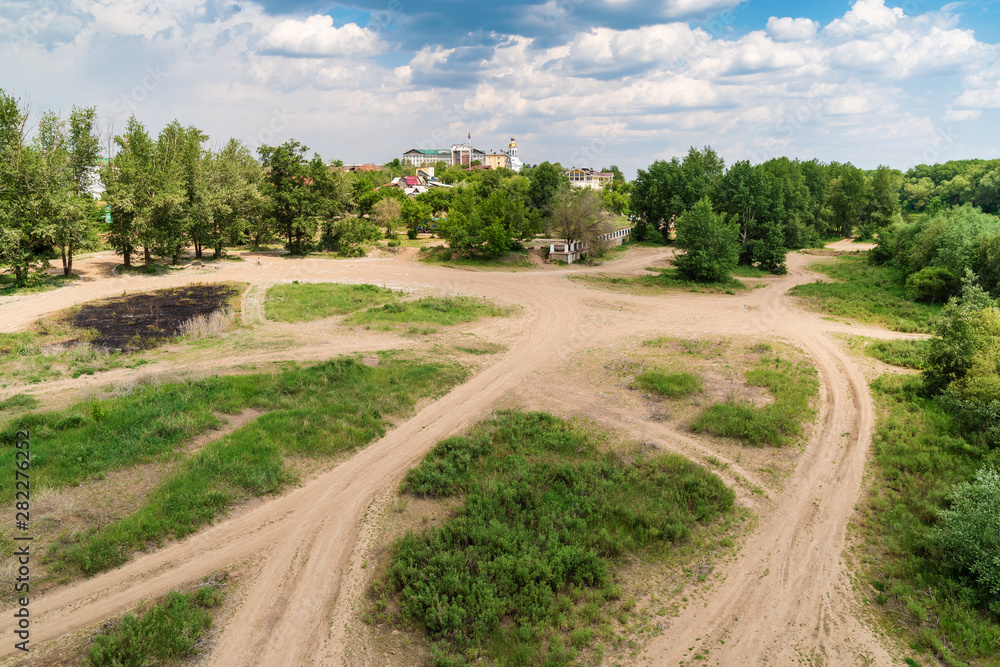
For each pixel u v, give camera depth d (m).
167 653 11.09
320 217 70.06
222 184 63.34
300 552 14.77
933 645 11.48
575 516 15.98
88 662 10.72
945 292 42.91
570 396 25.91
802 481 18.23
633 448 20.66
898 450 19.81
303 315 39.72
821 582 13.59
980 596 12.60
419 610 12.33
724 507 16.59
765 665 11.13
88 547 14.10
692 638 11.87
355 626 12.17
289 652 11.41
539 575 13.39
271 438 20.58
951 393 22.22
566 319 39.97
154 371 27.53
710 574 13.95
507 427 22.17
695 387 26.12
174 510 15.91
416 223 91.00
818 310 42.25
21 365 28.05
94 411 20.69
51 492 16.39
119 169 51.88
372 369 28.23
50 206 45.69
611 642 11.73
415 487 17.73
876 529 15.61
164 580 13.48
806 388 25.77
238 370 28.00
